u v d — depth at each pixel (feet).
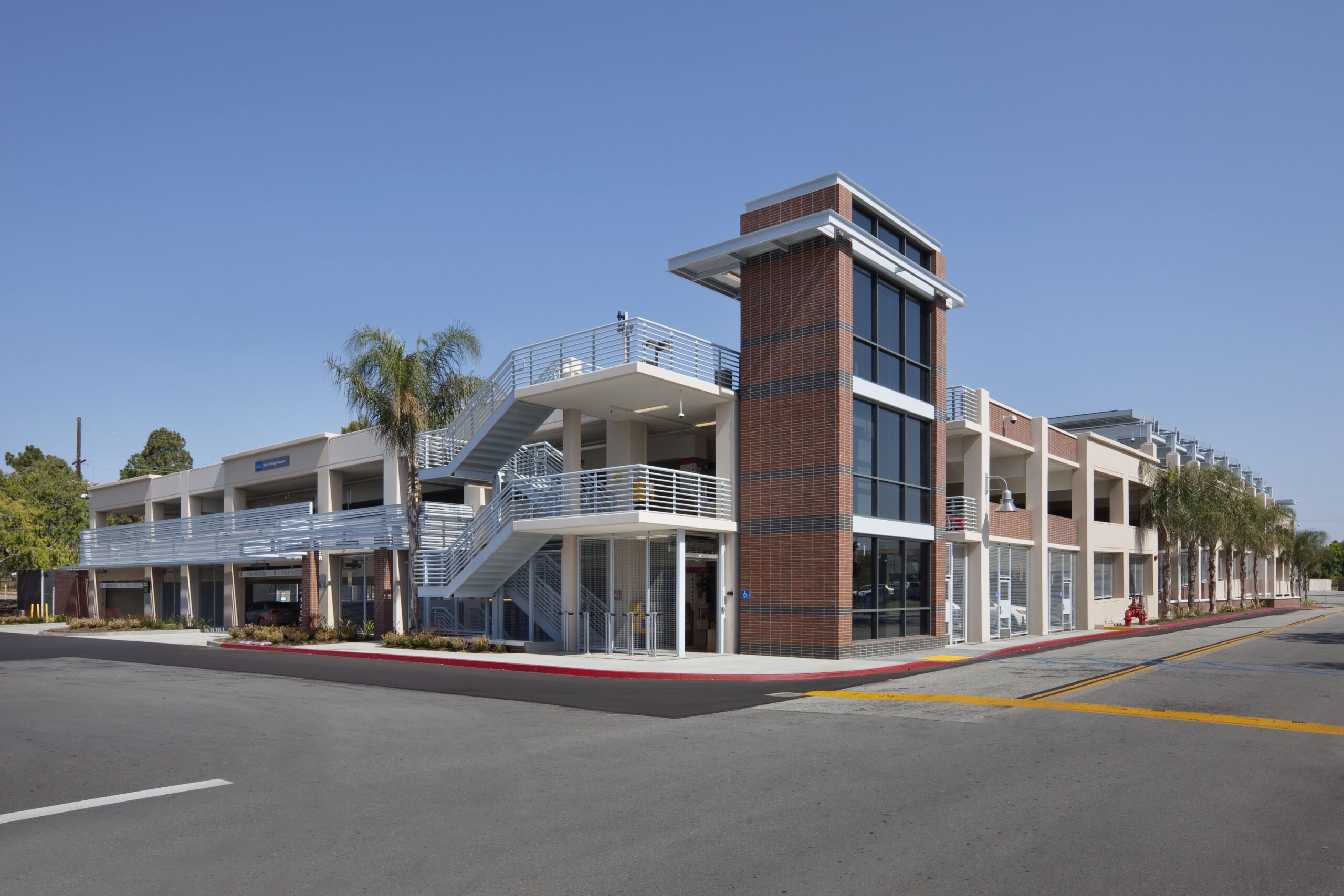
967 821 25.20
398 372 91.09
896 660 77.10
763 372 83.61
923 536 89.51
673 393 81.66
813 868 21.21
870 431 83.82
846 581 77.10
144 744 38.37
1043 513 114.83
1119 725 41.83
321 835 24.22
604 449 109.09
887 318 87.76
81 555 165.89
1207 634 117.60
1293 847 22.88
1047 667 70.79
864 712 46.57
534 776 31.27
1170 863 21.54
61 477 232.94
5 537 173.17
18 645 104.73
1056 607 119.34
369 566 114.73
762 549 81.71
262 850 22.93
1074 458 126.62
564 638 85.25
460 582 86.63
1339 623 148.56
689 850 22.59
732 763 33.27
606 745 37.19
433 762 33.86
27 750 37.29
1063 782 30.04
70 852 22.99
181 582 144.66
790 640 78.74
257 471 139.03
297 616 124.67
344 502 139.13
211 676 66.54
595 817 25.76
